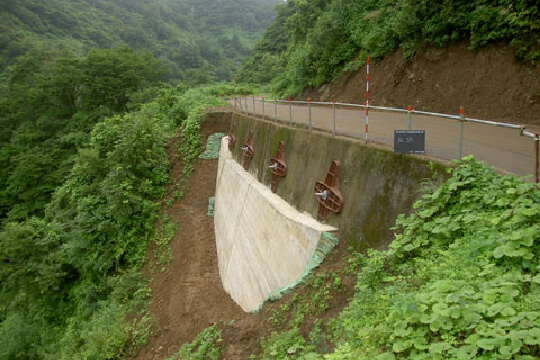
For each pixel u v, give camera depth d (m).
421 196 6.02
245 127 15.81
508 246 4.31
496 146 7.57
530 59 10.67
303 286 7.12
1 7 62.00
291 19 33.75
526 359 3.11
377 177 6.97
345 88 19.91
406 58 15.48
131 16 93.31
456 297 3.92
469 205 5.33
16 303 16.70
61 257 16.69
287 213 9.34
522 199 4.72
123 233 16.05
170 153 20.14
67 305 16.61
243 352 7.07
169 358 8.66
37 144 33.09
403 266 5.41
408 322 4.12
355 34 19.83
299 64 25.11
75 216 17.56
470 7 12.60
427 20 14.18
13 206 29.25
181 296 12.05
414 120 11.84
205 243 15.35
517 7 10.91
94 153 18.28
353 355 4.44
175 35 95.94
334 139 8.52
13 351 15.29
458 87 12.82
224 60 86.00
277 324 6.93
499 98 11.34
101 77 32.91
